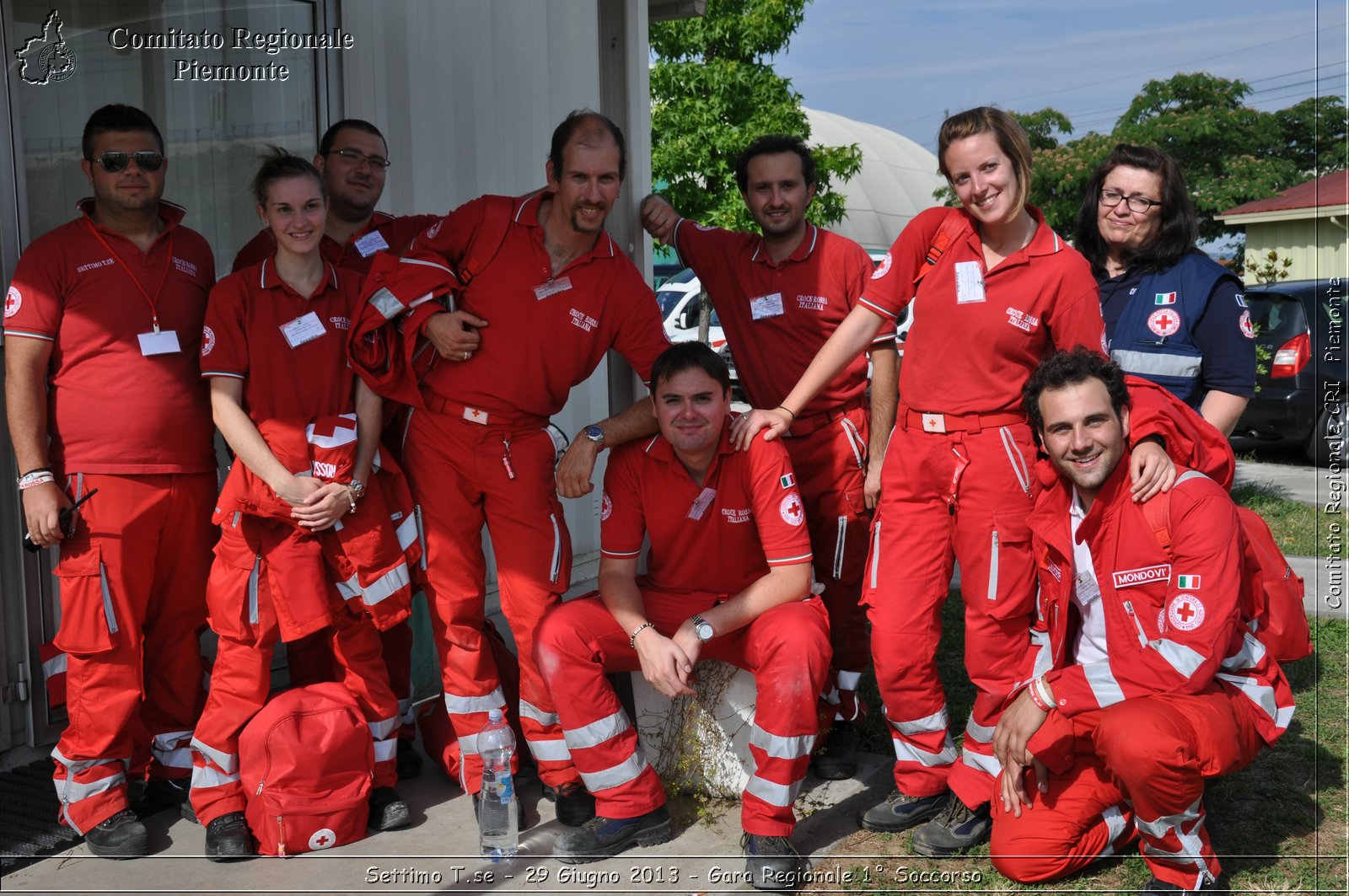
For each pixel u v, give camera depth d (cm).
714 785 357
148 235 339
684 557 344
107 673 326
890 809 339
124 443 326
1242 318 359
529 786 373
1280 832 324
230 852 321
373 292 332
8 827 340
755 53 1503
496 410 342
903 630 328
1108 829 302
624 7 449
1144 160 362
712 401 323
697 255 411
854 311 341
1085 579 306
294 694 336
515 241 335
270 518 328
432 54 508
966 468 318
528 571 346
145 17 418
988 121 301
